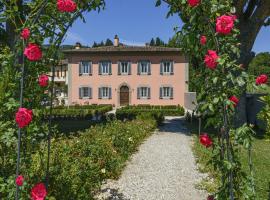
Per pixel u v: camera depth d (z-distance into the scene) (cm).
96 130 1198
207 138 383
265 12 1535
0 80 404
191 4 354
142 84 3781
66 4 389
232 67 353
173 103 3756
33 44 388
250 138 357
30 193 409
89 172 666
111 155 886
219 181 700
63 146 771
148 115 1980
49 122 466
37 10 416
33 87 416
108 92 3816
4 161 432
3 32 989
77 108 3484
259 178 711
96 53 3806
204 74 381
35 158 564
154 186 716
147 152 1123
